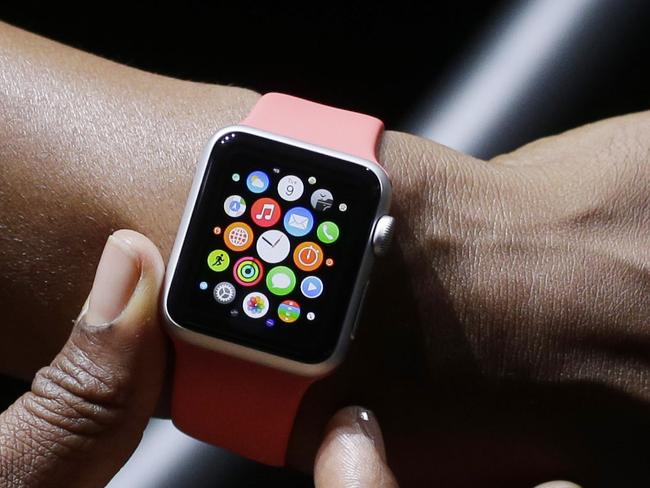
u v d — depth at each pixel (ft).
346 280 2.40
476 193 2.71
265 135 2.50
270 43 4.10
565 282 2.65
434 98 3.94
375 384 2.57
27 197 2.68
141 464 3.34
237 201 2.47
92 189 2.67
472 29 4.00
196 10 4.13
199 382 2.48
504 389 2.60
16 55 2.85
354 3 4.10
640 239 2.73
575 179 2.82
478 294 2.61
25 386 3.60
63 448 2.28
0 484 2.25
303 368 2.39
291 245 2.44
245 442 2.55
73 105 2.77
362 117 2.66
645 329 2.66
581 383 2.62
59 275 2.69
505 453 2.64
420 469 2.66
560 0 3.89
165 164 2.69
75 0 4.11
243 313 2.41
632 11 3.80
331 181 2.46
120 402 2.31
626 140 2.97
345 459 2.32
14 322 2.75
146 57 4.11
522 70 3.82
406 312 2.58
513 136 3.72
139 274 2.32
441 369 2.58
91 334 2.28
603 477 2.68
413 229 2.64
